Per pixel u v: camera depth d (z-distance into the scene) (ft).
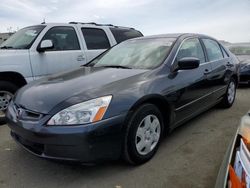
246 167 5.26
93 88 9.87
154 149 11.18
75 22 20.76
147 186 9.28
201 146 12.35
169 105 11.48
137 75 11.09
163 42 13.74
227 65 17.57
